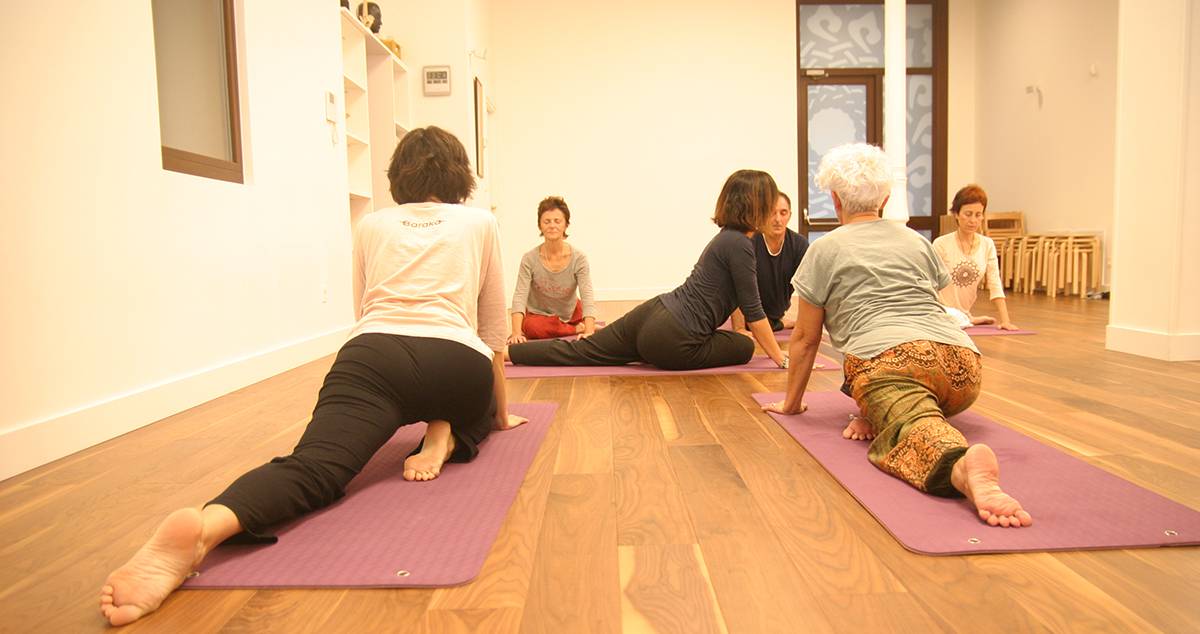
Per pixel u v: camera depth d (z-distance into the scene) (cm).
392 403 168
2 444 191
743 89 901
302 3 403
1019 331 456
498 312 208
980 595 118
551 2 891
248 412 269
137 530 156
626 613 114
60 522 161
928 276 209
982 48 939
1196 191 335
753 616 112
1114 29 709
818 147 935
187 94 303
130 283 246
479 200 734
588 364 369
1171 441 205
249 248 335
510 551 138
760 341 344
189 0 306
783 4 896
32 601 123
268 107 360
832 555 134
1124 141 366
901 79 615
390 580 125
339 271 455
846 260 208
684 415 252
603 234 909
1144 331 356
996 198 923
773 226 446
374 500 165
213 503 134
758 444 212
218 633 110
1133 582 121
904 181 620
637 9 893
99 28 233
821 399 270
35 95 207
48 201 211
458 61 668
